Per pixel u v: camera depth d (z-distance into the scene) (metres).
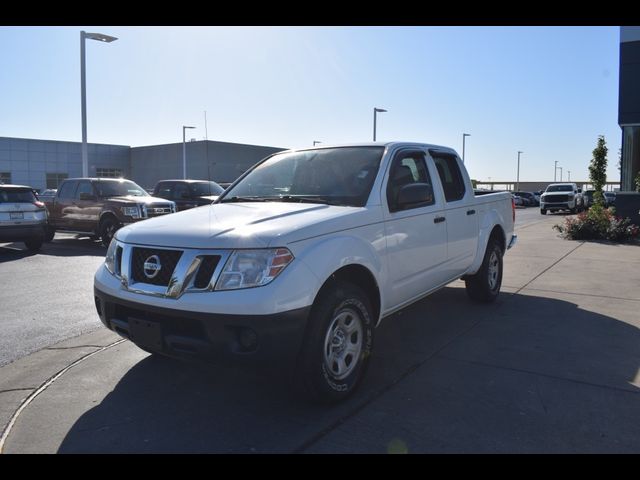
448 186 5.98
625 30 16.02
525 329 5.73
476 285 6.72
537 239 15.05
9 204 12.81
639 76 15.95
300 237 3.67
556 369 4.53
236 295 3.40
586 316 6.26
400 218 4.66
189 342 3.53
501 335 5.51
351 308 3.96
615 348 5.07
